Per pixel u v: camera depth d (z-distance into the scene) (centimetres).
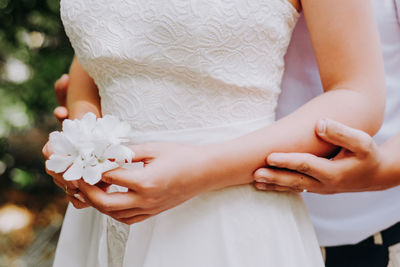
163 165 69
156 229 76
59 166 70
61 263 92
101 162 69
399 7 89
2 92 251
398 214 92
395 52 92
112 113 80
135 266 78
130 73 77
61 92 109
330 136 72
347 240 95
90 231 93
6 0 249
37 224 279
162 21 73
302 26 89
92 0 78
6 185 306
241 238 75
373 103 74
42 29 257
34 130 300
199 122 77
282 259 74
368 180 76
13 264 242
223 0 73
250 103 78
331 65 75
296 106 93
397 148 79
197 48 73
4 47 255
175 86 76
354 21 73
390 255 94
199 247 74
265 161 73
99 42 77
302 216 80
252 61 76
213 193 75
